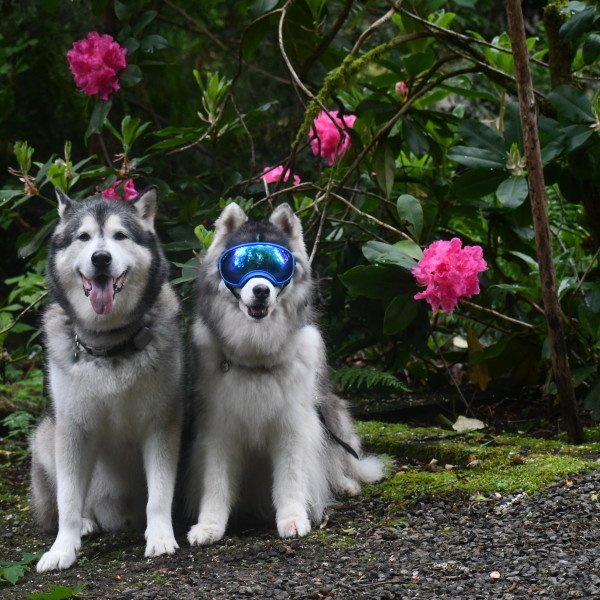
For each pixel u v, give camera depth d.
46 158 8.09
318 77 8.09
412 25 5.65
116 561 3.85
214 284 4.02
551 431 5.32
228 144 8.17
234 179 5.90
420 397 6.23
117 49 5.51
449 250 4.51
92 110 6.02
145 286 3.94
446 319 6.77
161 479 3.96
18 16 7.27
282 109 8.27
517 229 5.97
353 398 6.37
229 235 4.09
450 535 3.66
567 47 5.44
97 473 4.29
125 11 5.81
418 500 4.14
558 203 6.73
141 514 4.39
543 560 3.27
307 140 6.24
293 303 4.00
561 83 5.46
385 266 4.80
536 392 6.02
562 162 5.37
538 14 9.02
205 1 6.38
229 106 7.52
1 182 8.05
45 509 4.37
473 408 5.96
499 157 5.04
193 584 3.38
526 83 4.45
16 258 8.34
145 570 3.63
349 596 3.10
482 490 4.10
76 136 8.15
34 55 7.85
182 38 7.96
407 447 5.10
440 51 7.71
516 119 5.15
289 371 4.05
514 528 3.62
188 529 4.27
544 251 4.63
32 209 7.85
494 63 5.86
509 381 6.25
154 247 4.05
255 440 4.09
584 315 5.06
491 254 6.08
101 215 3.92
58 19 7.72
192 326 4.27
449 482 4.28
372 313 5.61
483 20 8.65
